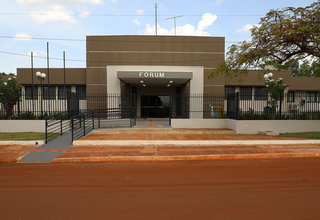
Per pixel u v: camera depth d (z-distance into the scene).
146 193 3.95
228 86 19.66
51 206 3.41
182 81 16.38
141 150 7.54
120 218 3.01
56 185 4.39
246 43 10.58
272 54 10.37
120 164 6.12
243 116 13.01
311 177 4.87
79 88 19.17
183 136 10.16
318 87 20.33
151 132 11.20
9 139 8.94
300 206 3.38
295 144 8.65
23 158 6.65
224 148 7.90
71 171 5.41
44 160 6.49
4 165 6.01
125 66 16.34
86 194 3.91
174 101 20.56
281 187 4.23
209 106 18.09
